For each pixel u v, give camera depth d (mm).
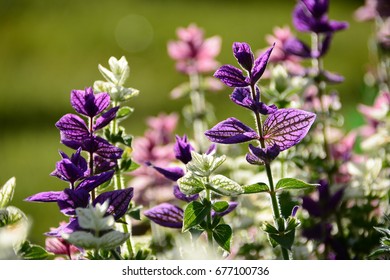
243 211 854
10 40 4152
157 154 914
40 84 3416
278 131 652
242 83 649
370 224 806
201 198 657
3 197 652
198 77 1034
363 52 3324
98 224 609
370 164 868
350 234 822
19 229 645
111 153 668
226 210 677
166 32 4164
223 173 918
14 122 2895
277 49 960
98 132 741
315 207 797
